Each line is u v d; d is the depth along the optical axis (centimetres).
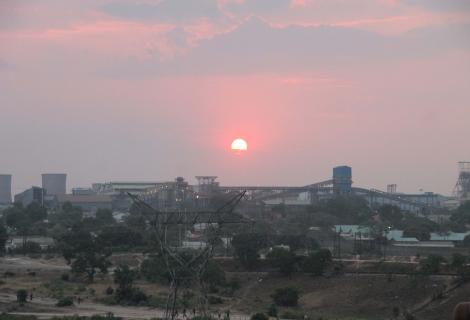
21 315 19600
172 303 19862
